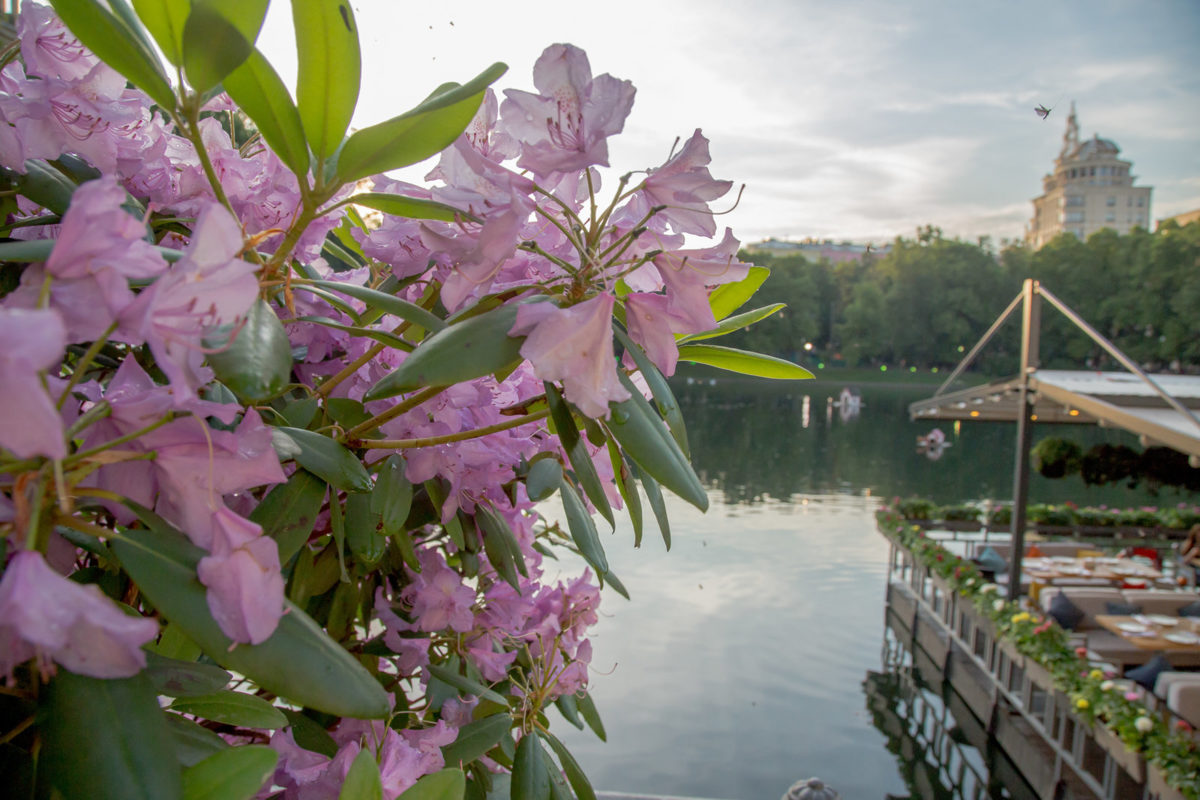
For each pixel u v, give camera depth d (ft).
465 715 3.14
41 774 1.14
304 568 2.61
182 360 1.25
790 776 25.75
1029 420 28.04
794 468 89.15
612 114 1.76
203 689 1.54
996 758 25.17
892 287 184.75
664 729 28.78
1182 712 20.26
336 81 1.74
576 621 3.43
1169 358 171.73
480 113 2.20
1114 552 37.86
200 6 1.55
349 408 2.39
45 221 2.18
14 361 0.84
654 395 1.89
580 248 1.82
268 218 2.39
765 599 42.83
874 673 33.42
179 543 1.33
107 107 2.15
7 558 1.17
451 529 2.59
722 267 1.88
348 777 1.44
